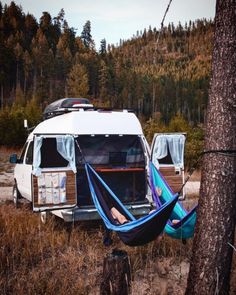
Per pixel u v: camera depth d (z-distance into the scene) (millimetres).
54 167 6309
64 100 9211
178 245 6055
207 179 3711
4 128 29812
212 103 3691
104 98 94312
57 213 6602
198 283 3740
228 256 3680
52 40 129250
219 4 3592
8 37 118875
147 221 4352
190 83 144375
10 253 5531
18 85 86812
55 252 5750
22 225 6637
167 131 26219
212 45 3766
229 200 3623
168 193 6164
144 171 7207
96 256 5512
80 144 7070
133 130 7387
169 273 5219
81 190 7094
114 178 7340
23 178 8695
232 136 3588
